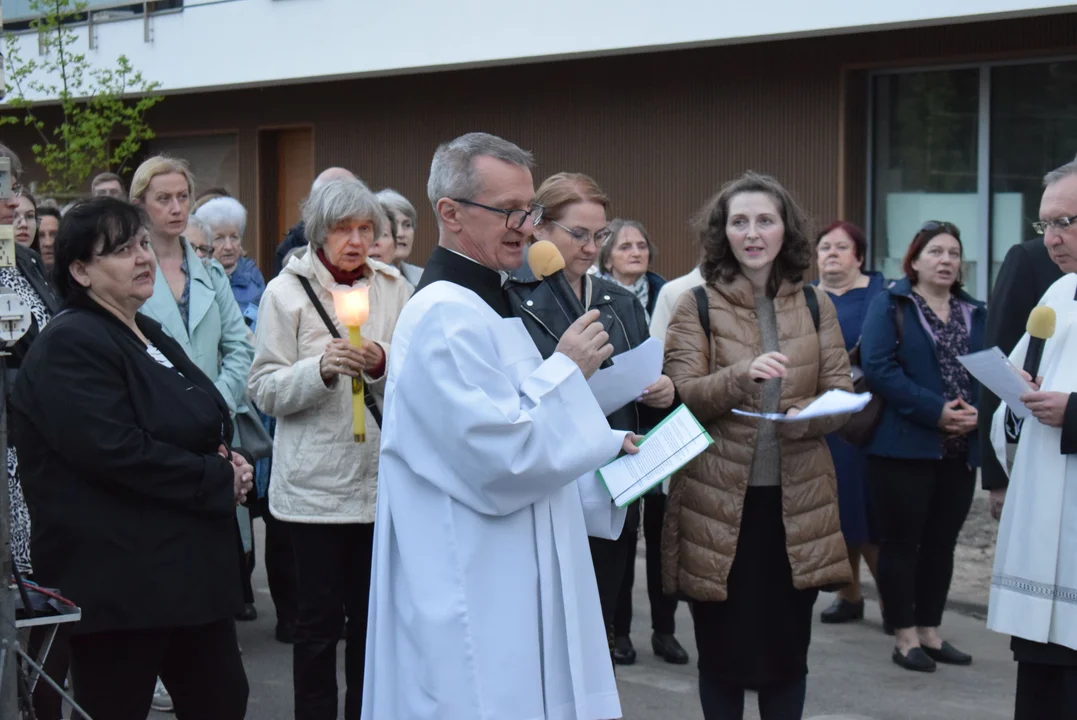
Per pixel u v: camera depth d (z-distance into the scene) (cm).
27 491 327
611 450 283
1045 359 389
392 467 286
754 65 1090
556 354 285
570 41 1119
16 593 308
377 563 292
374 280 454
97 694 329
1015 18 945
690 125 1135
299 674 425
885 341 554
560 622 286
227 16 1332
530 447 270
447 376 270
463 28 1184
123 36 1404
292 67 1299
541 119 1238
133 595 321
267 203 1486
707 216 412
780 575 393
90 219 328
